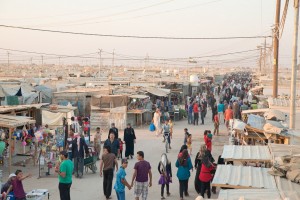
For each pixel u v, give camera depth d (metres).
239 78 101.19
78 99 32.12
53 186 14.84
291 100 16.98
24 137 18.91
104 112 30.33
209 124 33.12
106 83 47.22
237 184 8.70
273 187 8.41
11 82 32.56
